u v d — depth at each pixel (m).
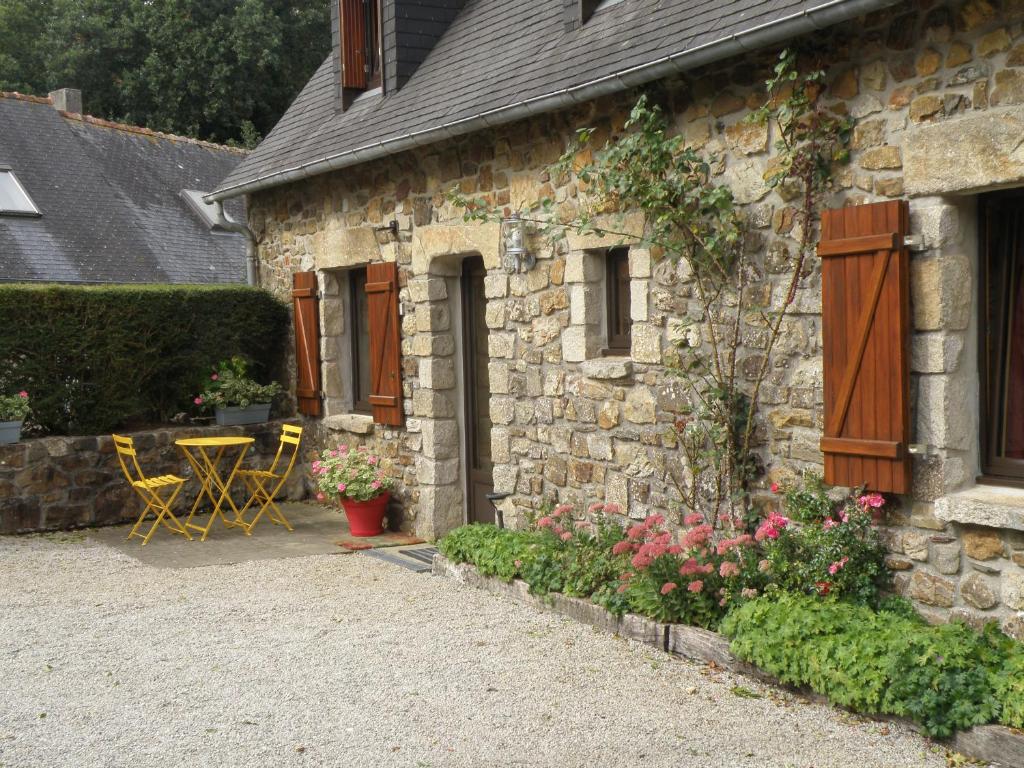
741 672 4.70
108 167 14.84
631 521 6.23
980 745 3.75
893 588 4.81
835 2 4.42
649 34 5.76
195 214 15.06
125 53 21.41
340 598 6.33
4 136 14.04
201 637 5.57
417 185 7.93
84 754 4.00
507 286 7.09
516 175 6.91
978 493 4.55
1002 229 4.66
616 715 4.28
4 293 8.52
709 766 3.77
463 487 8.16
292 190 9.73
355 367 9.62
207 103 21.19
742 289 5.43
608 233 6.10
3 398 8.47
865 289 4.71
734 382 5.52
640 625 5.20
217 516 9.33
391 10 8.43
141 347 9.23
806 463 5.19
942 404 4.54
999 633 4.31
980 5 4.33
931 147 4.49
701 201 5.44
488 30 7.88
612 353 6.49
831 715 4.20
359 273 9.48
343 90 9.08
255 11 21.45
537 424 6.94
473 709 4.40
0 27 21.48
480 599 6.16
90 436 8.88
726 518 5.54
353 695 4.61
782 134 5.00
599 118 6.21
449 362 8.05
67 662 5.18
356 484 8.20
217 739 4.14
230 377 9.69
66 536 8.48
